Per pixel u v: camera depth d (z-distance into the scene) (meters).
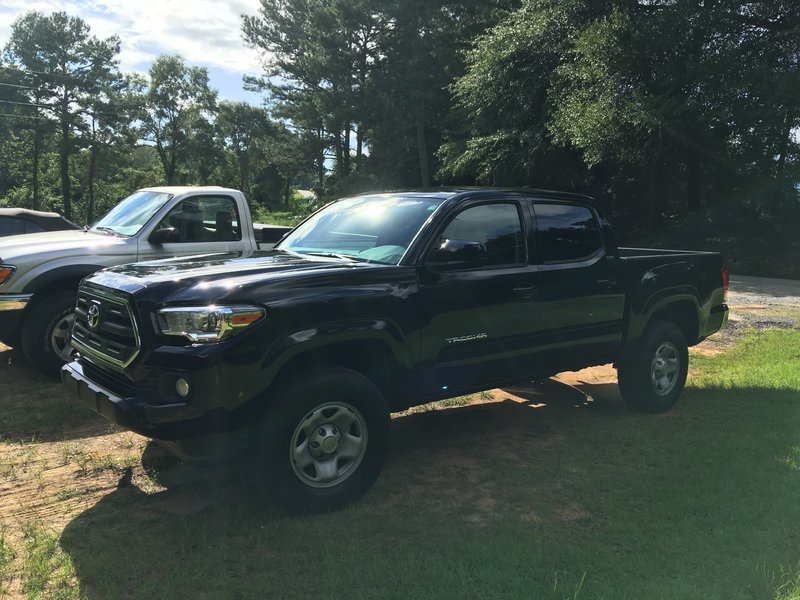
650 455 4.60
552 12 22.81
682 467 4.36
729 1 19.33
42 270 5.79
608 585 2.88
